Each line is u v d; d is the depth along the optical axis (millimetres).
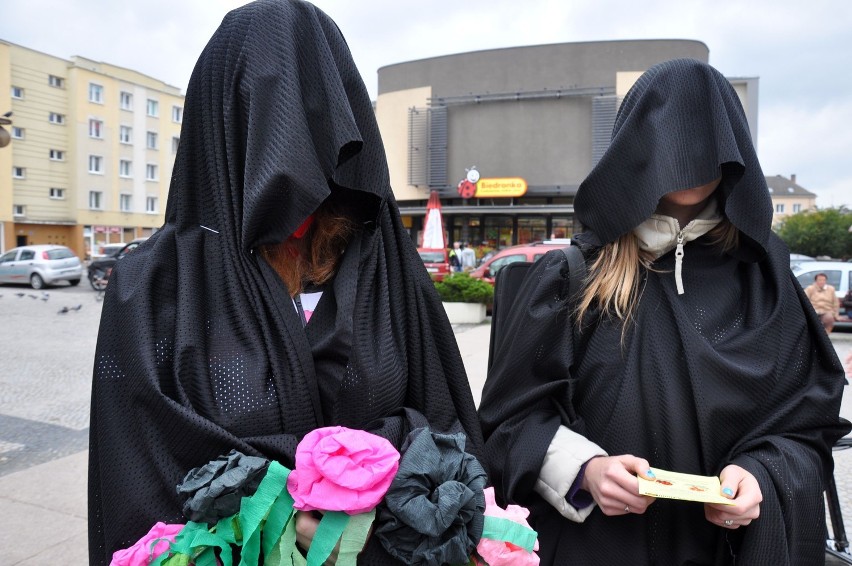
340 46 1066
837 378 1290
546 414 1383
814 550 1193
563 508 1283
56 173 38188
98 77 39156
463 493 867
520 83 27922
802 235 42219
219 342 989
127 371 943
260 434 956
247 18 1011
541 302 1408
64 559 2787
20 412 5395
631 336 1310
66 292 18641
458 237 30453
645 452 1263
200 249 1041
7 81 34781
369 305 1101
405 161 30000
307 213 943
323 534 855
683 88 1267
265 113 944
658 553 1249
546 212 28594
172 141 44219
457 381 1229
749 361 1241
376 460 871
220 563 859
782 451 1185
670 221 1308
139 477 911
